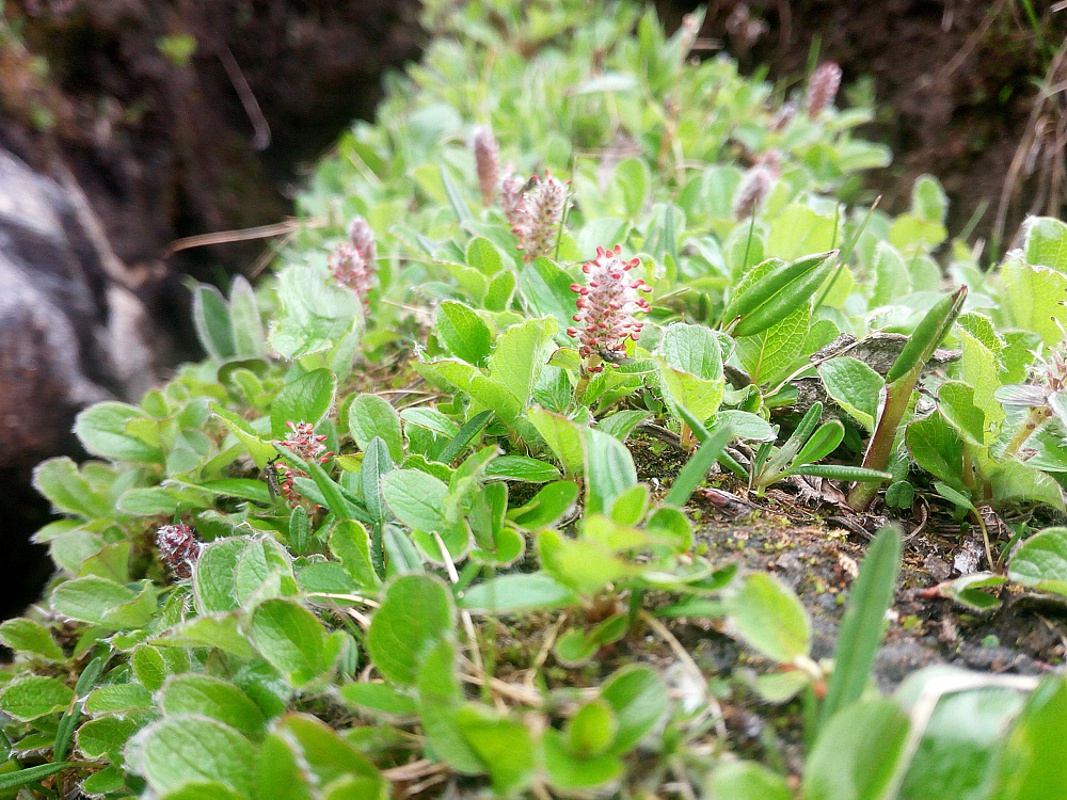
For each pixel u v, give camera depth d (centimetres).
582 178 31
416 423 17
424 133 47
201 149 56
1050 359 16
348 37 64
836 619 14
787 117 40
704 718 12
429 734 11
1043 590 15
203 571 15
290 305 22
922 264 27
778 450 17
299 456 18
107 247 48
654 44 47
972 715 10
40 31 46
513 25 58
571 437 15
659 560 13
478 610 13
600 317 17
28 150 44
